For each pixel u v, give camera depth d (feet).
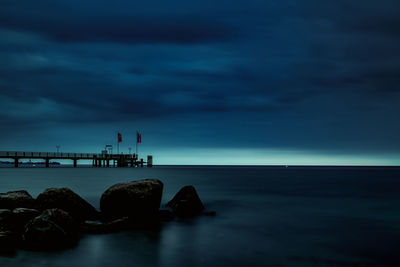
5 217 35.50
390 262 31.78
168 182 159.94
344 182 168.45
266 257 32.81
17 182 139.95
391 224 51.52
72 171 280.92
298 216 59.11
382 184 152.15
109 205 48.26
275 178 212.43
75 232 38.40
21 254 30.63
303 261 31.73
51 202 45.83
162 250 34.50
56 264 28.58
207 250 35.01
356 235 43.42
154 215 50.01
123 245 35.76
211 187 128.77
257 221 53.42
